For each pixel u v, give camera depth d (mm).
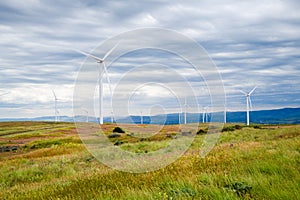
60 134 81375
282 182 10680
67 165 26391
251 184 10977
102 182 14562
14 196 14797
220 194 9750
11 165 30531
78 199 11891
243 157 18125
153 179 13727
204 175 12789
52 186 15930
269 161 14727
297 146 19984
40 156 39031
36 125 144000
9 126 139875
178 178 12734
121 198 10609
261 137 36062
